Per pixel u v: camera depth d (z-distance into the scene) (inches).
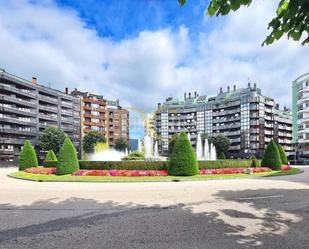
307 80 2298.2
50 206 356.5
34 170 958.4
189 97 5004.9
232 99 3875.5
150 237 220.5
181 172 768.3
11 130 2628.0
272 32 168.7
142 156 1171.3
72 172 828.0
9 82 2677.2
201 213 306.8
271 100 3656.5
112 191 499.5
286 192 474.3
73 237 222.7
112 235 227.0
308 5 138.5
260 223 262.1
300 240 210.2
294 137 2524.6
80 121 3686.0
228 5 153.6
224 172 851.4
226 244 201.6
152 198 414.0
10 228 251.3
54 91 3292.3
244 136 3563.0
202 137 3346.5
